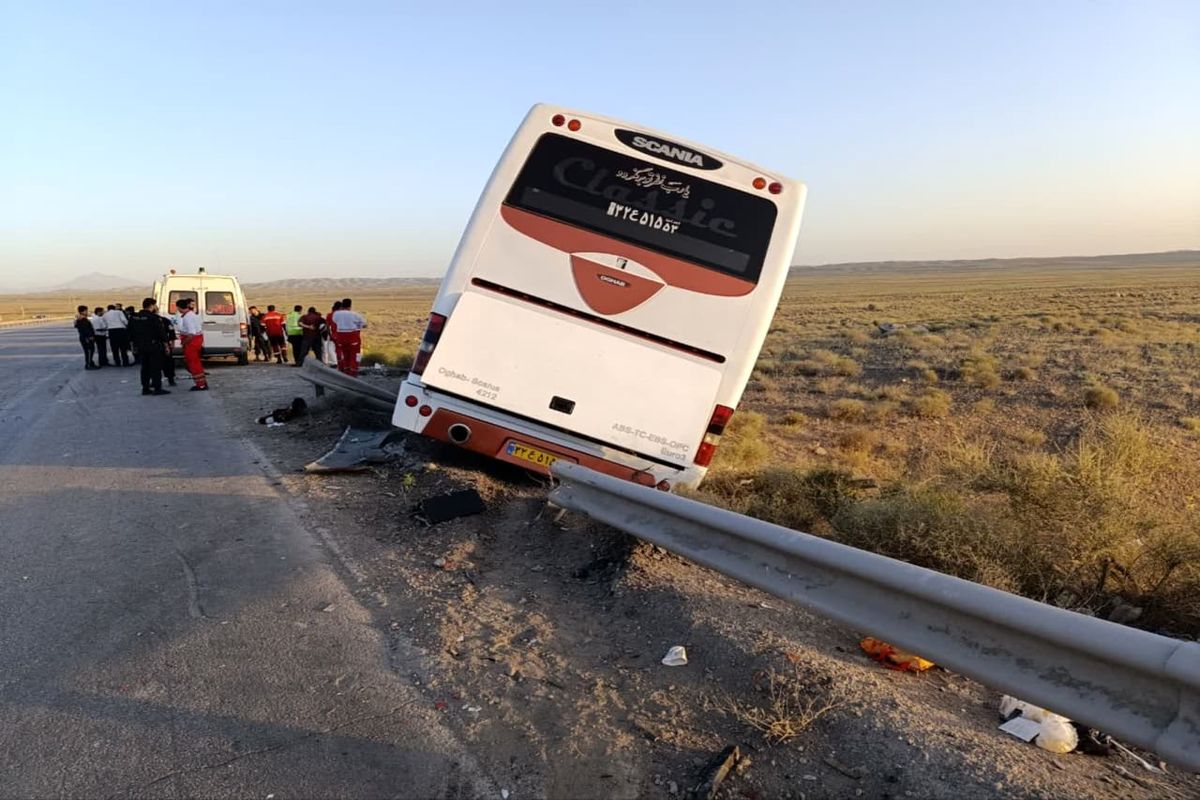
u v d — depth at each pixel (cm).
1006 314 4747
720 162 715
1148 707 244
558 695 380
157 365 1554
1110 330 3319
